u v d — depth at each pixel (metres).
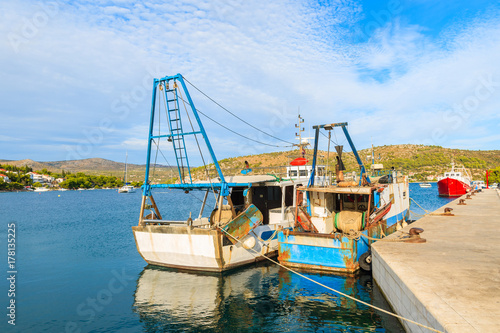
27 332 9.55
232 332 9.16
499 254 10.35
